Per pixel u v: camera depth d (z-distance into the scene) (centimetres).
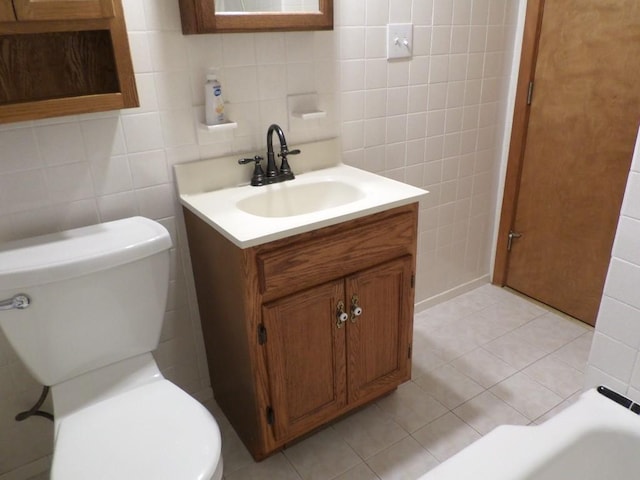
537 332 219
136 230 135
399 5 178
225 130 154
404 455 158
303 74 166
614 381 138
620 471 119
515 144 229
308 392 150
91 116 135
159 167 150
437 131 208
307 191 166
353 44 173
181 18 139
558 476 113
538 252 236
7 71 122
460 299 249
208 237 141
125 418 117
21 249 125
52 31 110
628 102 184
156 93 142
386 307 158
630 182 121
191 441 110
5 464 150
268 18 141
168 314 167
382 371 167
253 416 146
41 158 131
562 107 207
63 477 101
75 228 141
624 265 127
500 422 170
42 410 150
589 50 192
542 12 204
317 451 160
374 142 192
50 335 122
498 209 247
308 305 138
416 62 190
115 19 116
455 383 189
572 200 214
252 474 153
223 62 150
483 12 200
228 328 146
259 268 125
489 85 217
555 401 178
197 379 181
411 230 153
